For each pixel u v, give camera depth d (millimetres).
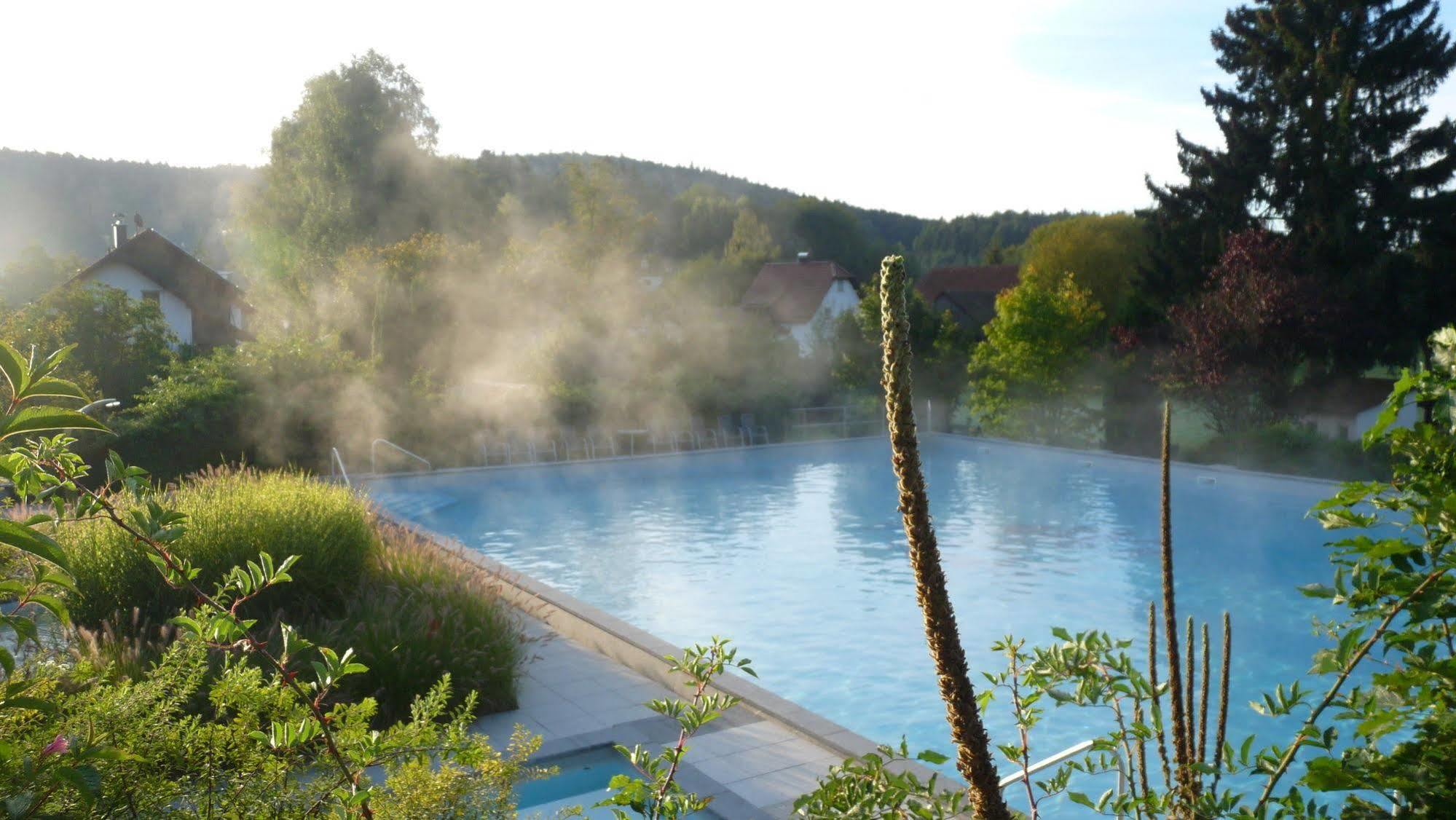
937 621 1767
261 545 8242
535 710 7559
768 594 13281
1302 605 12383
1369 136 30328
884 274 1754
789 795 6027
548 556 15586
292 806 2768
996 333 26234
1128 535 16391
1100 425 25906
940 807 2621
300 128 46844
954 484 21594
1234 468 20203
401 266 26797
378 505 13047
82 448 16562
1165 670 9859
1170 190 34844
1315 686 9508
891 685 9875
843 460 24984
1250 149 32719
